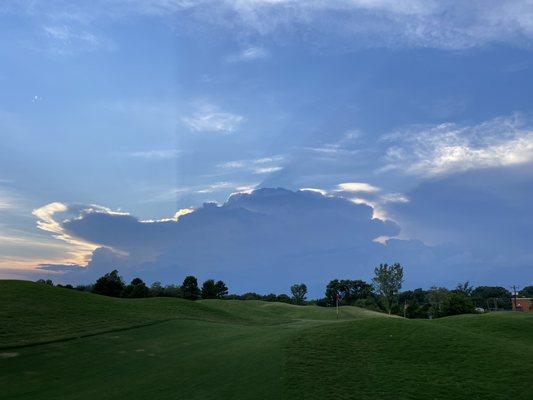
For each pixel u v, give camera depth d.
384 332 28.78
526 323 37.78
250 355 24.52
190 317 45.12
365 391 19.77
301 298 133.38
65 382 20.48
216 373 21.47
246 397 18.34
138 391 19.02
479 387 21.08
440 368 23.27
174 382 20.20
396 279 103.12
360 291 134.12
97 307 41.25
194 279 108.62
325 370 21.98
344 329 29.56
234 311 65.50
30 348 26.22
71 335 29.70
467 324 37.75
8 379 20.84
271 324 52.09
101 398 18.19
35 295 41.22
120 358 24.78
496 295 152.50
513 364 24.27
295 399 18.30
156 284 112.12
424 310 95.50
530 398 20.14
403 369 22.81
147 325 35.69
